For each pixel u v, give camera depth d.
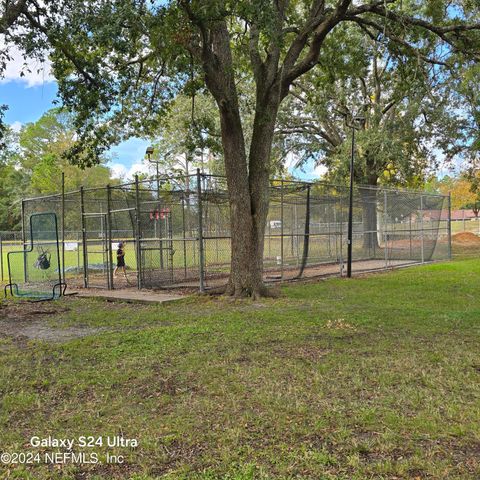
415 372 5.12
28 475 3.14
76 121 11.92
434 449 3.35
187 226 14.96
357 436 3.58
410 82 12.66
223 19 8.89
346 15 11.48
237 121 10.89
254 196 11.17
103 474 3.15
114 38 8.04
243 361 5.69
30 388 4.96
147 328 7.89
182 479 3.01
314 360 5.64
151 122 12.70
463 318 8.09
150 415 4.12
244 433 3.67
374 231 18.48
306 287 13.08
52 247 12.71
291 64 11.41
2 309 10.39
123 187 13.28
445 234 22.45
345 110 24.03
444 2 11.91
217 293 11.52
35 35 10.23
